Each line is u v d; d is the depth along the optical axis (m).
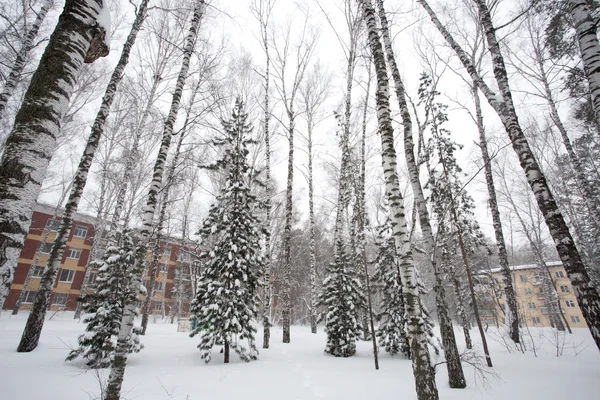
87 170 8.78
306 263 33.66
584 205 20.56
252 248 9.63
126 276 7.77
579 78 8.78
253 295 9.78
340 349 10.29
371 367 8.27
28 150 2.50
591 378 6.30
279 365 8.21
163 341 11.30
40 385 4.91
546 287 26.16
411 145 7.64
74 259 30.55
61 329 11.82
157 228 15.35
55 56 2.84
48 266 7.95
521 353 9.84
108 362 6.79
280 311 34.56
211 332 8.48
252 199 10.26
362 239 9.12
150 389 5.27
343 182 13.75
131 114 16.34
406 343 9.99
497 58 6.77
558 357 8.97
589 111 10.13
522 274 35.56
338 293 11.16
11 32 9.96
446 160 10.33
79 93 16.94
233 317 8.45
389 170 5.39
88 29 3.14
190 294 34.22
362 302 11.45
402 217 5.13
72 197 8.45
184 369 7.14
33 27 9.88
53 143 2.71
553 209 5.47
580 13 5.25
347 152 12.30
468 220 13.05
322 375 7.09
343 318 10.83
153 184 5.69
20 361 6.35
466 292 20.09
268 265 12.92
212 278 9.36
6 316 17.77
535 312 34.19
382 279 11.57
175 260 33.25
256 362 8.55
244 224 9.64
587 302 4.85
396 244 5.07
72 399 4.46
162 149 6.00
